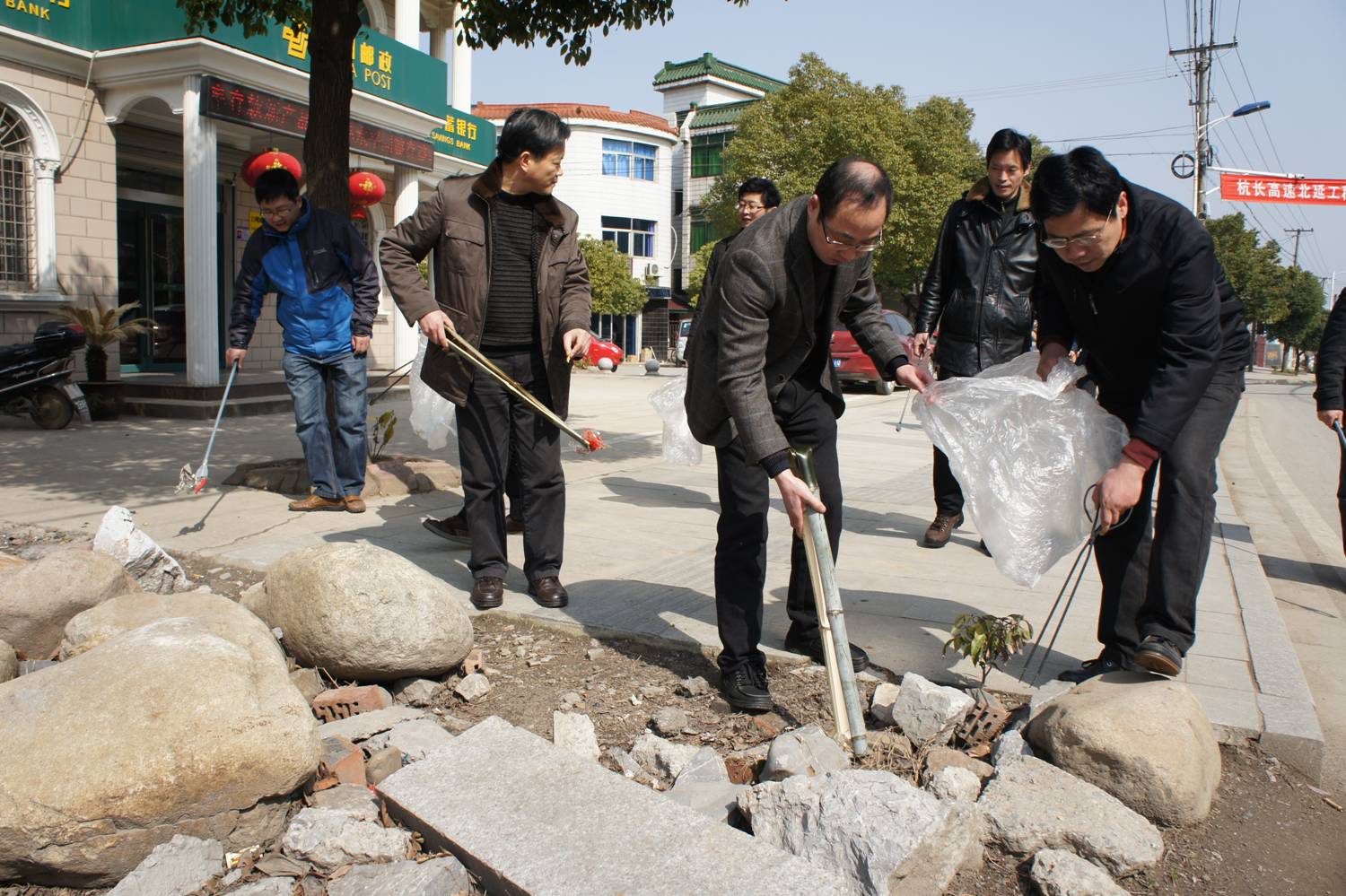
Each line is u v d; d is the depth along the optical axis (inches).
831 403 117.4
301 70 453.1
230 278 542.9
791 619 124.6
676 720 104.9
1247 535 228.2
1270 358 3112.7
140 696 80.6
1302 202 1099.9
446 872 74.4
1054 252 107.2
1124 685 99.7
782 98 1045.2
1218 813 91.0
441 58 645.3
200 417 398.9
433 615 114.3
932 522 199.5
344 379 207.6
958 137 1159.6
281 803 82.4
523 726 107.2
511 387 136.8
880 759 96.6
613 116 1459.2
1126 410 116.0
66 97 412.2
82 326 378.9
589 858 73.9
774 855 72.6
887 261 1035.3
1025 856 82.7
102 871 76.0
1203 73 1093.8
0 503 213.0
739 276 100.6
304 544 175.6
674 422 214.1
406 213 559.2
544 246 144.8
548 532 144.3
